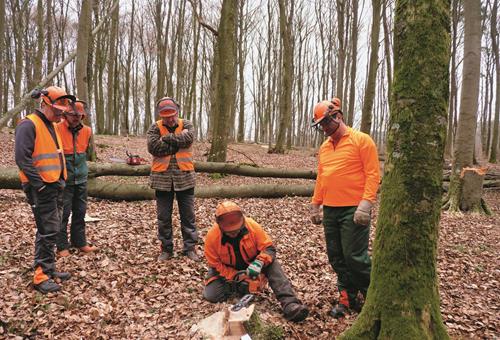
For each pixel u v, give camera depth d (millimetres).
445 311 4008
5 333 3371
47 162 3914
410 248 2678
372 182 3506
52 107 3949
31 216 6191
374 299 2844
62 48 26016
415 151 2621
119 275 4520
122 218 6625
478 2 8336
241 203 8344
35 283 3979
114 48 26062
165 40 23625
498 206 9883
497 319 3914
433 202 2658
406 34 2629
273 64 32438
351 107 18031
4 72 24609
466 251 5977
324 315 3848
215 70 22781
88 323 3555
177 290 4270
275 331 3291
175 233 6078
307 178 11305
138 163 9484
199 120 33312
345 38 24031
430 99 2590
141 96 45250
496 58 21703
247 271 3713
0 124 9055
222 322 3215
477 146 34531
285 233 6469
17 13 24656
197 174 11195
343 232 3680
